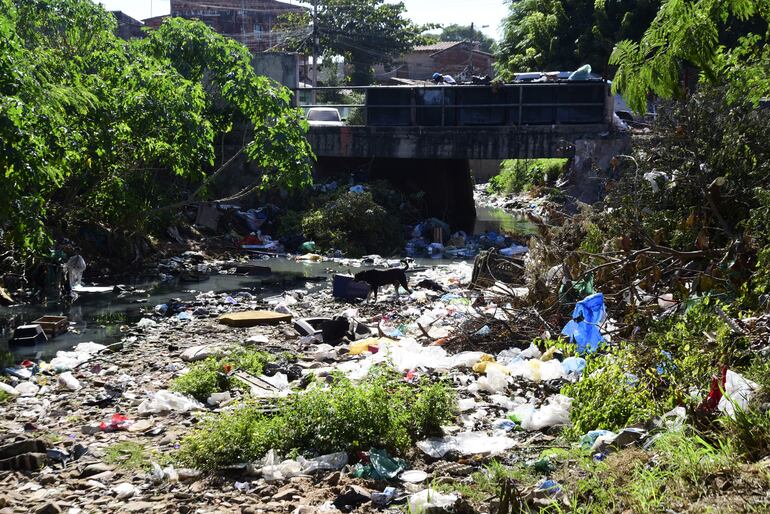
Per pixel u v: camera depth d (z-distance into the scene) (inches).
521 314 413.1
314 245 857.5
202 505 221.6
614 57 258.5
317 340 446.9
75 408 326.6
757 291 316.2
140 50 800.9
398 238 902.4
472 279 553.9
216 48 793.6
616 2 1419.8
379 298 580.1
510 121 922.7
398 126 937.5
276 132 765.3
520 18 1752.0
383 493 219.1
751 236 357.1
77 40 735.7
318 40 1994.3
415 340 432.1
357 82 2111.2
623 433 231.1
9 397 341.1
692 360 271.4
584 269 414.3
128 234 731.4
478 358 372.2
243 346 433.4
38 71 526.3
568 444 251.1
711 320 296.8
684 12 246.4
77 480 244.5
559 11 1517.0
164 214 786.8
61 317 489.1
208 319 517.0
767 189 398.3
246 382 346.6
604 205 507.8
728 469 179.2
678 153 462.9
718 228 397.1
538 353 368.5
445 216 1060.5
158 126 669.3
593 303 335.3
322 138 959.0
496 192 1662.2
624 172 555.8
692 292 355.6
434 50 2529.5
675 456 195.6
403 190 1065.5
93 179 671.8
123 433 290.7
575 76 922.7
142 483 241.1
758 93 339.9
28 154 454.9
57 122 504.1
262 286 649.0
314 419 262.4
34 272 615.2
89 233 706.8
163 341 453.4
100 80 626.5
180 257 769.6
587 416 261.9
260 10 2329.0
